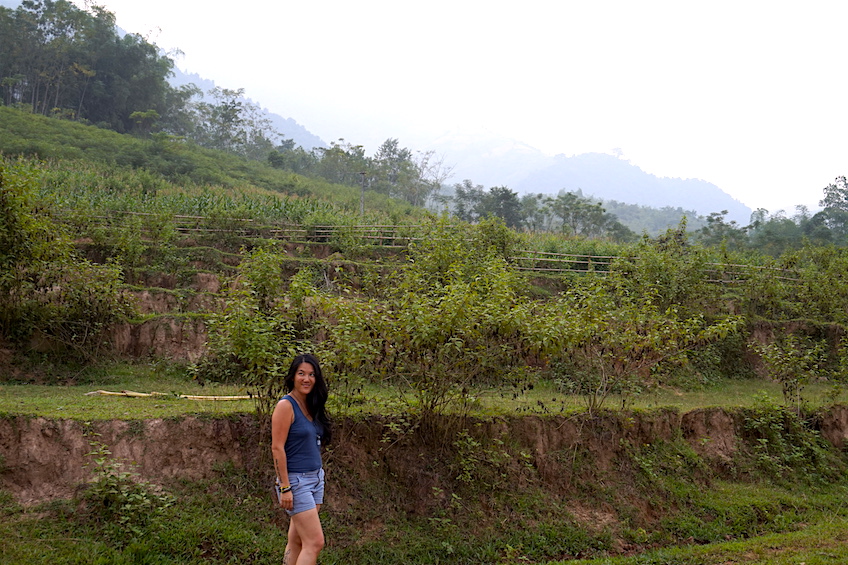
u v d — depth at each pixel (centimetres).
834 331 1988
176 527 693
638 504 988
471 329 873
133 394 1125
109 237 1870
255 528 730
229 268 1980
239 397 1102
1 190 1186
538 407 1112
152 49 7906
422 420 910
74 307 1304
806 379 1338
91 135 5628
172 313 1490
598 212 5834
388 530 794
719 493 1062
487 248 2030
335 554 732
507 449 960
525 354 953
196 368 1322
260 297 1128
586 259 2425
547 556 838
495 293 975
